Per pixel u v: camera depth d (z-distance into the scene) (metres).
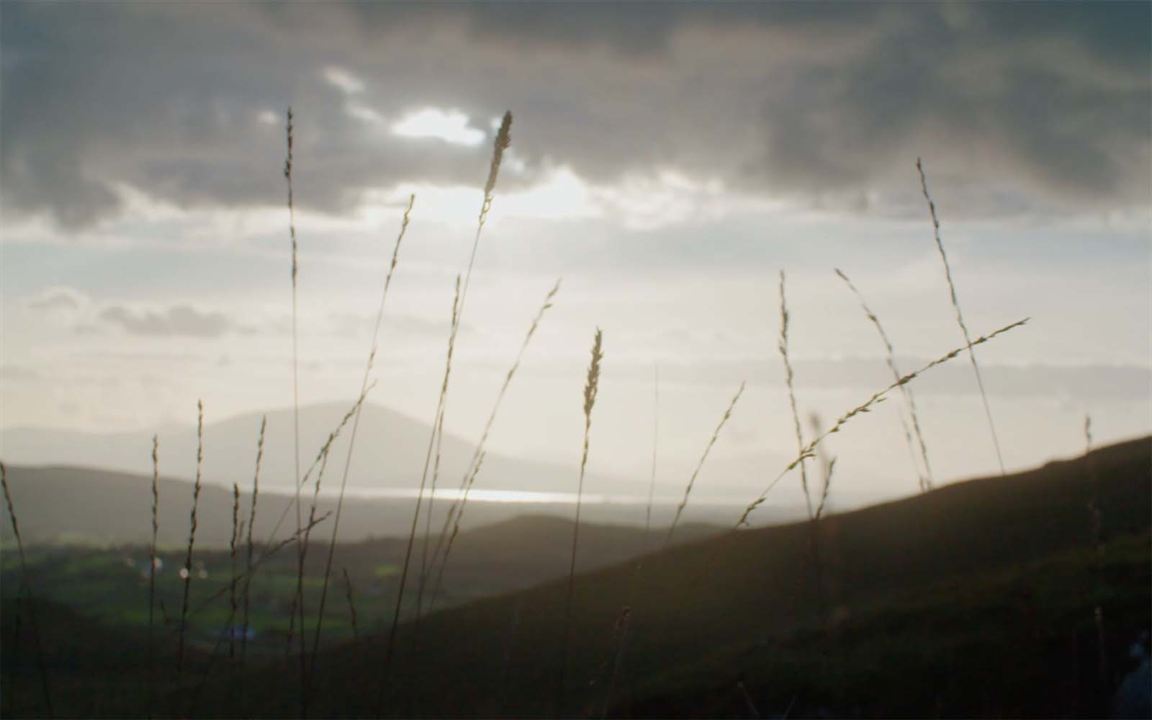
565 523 129.88
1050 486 54.91
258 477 2.59
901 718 19.12
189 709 2.25
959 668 20.92
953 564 48.81
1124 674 15.38
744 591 28.03
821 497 2.56
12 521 2.82
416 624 2.51
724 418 2.46
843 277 2.58
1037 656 14.62
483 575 93.88
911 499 61.31
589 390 2.44
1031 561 37.34
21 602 2.76
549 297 2.58
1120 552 27.69
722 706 22.02
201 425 2.48
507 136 2.73
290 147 2.86
